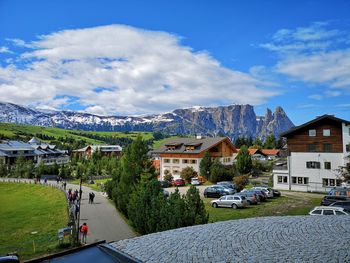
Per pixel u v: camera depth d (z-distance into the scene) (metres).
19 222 37.31
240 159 69.25
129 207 28.20
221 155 76.31
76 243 22.22
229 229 15.35
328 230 13.91
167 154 75.56
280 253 10.70
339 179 46.91
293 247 11.36
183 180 62.38
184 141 77.50
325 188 47.75
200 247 12.23
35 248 22.83
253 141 173.25
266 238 13.05
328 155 48.09
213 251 11.55
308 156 49.66
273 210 33.25
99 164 103.94
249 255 10.74
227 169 67.56
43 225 33.88
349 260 9.57
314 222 16.03
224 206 35.94
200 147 73.31
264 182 60.41
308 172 49.59
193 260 10.64
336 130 47.59
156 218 21.33
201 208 20.11
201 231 15.28
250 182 60.62
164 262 10.66
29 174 94.38
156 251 12.05
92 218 33.09
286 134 51.22
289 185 51.09
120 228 28.11
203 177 67.12
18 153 133.38
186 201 20.16
